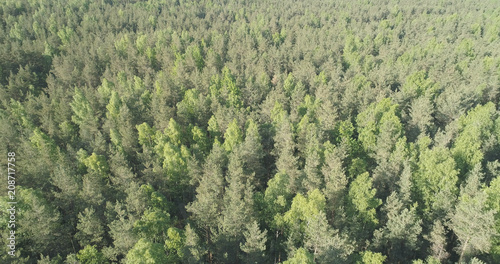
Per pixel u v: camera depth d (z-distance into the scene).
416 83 96.88
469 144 61.22
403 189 52.72
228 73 113.19
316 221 43.62
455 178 53.34
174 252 46.50
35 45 132.25
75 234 51.19
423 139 65.12
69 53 136.62
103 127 82.31
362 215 50.81
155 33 158.25
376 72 111.44
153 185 65.69
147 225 48.50
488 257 44.88
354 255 45.03
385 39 167.38
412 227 46.59
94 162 64.56
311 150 64.94
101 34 160.38
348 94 90.69
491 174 59.97
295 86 105.12
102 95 100.56
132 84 108.75
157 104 90.31
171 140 76.06
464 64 118.00
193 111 94.12
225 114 84.69
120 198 58.38
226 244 48.75
